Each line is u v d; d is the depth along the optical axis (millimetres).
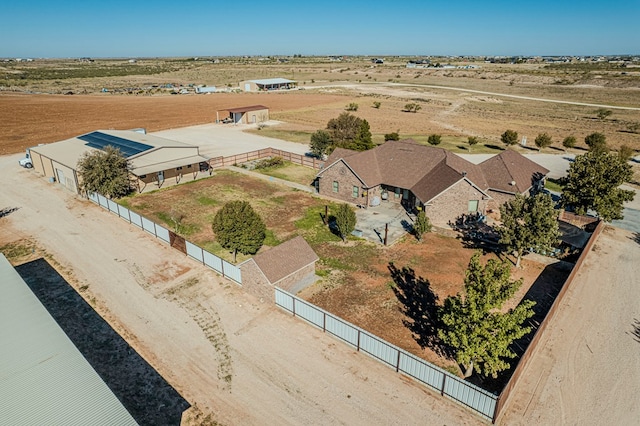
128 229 35938
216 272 28812
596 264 30625
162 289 26719
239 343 21703
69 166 44656
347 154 45500
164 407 17703
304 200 44031
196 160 51531
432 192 37531
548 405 18000
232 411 17594
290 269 25625
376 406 17891
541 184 45844
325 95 142750
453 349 21469
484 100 136625
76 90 159125
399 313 24531
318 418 17297
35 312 18781
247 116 91375
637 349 21625
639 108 120312
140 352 20969
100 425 13234
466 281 19359
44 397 14148
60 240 33688
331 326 22109
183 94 147750
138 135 56906
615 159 35188
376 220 38688
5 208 40781
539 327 21406
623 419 17344
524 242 28234
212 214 40156
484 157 64062
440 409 17750
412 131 85000
